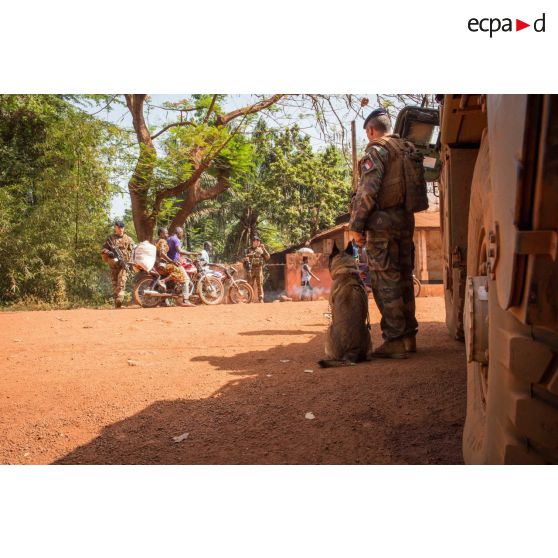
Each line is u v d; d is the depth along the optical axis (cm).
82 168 1984
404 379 400
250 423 326
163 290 1302
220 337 680
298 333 709
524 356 167
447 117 387
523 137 143
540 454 172
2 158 1908
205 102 2314
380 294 489
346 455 275
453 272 502
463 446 254
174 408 361
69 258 1833
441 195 584
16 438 323
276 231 3859
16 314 1033
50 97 2006
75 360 546
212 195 2461
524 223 150
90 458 289
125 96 2234
